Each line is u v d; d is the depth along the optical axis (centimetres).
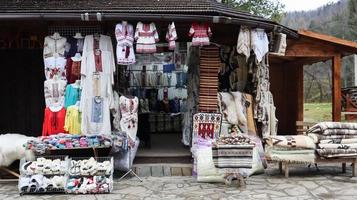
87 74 648
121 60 631
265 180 627
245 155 580
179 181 623
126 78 905
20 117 768
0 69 764
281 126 1055
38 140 582
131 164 654
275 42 739
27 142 579
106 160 588
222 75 779
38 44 760
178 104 1116
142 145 823
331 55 848
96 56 651
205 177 609
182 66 1097
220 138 603
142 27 635
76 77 659
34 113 768
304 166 745
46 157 602
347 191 554
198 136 691
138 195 542
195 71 778
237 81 789
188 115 805
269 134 755
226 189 570
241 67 791
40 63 763
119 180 632
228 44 778
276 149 638
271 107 764
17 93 767
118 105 671
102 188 553
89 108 646
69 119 645
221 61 777
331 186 583
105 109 652
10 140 609
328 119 1577
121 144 603
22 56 762
